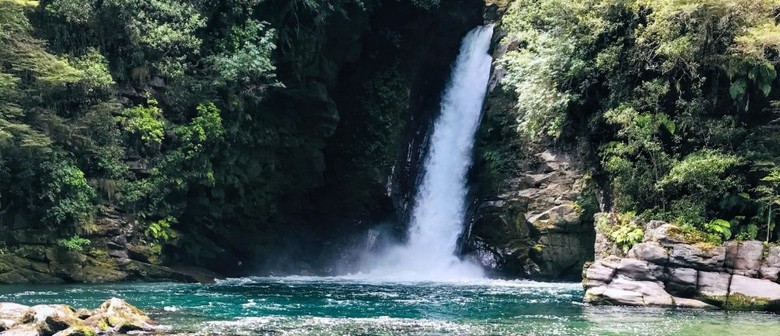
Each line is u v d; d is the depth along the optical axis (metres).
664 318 17.95
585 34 26.48
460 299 23.83
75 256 27.39
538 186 38.28
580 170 36.16
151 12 30.39
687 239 21.70
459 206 43.12
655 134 24.75
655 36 24.58
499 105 41.53
